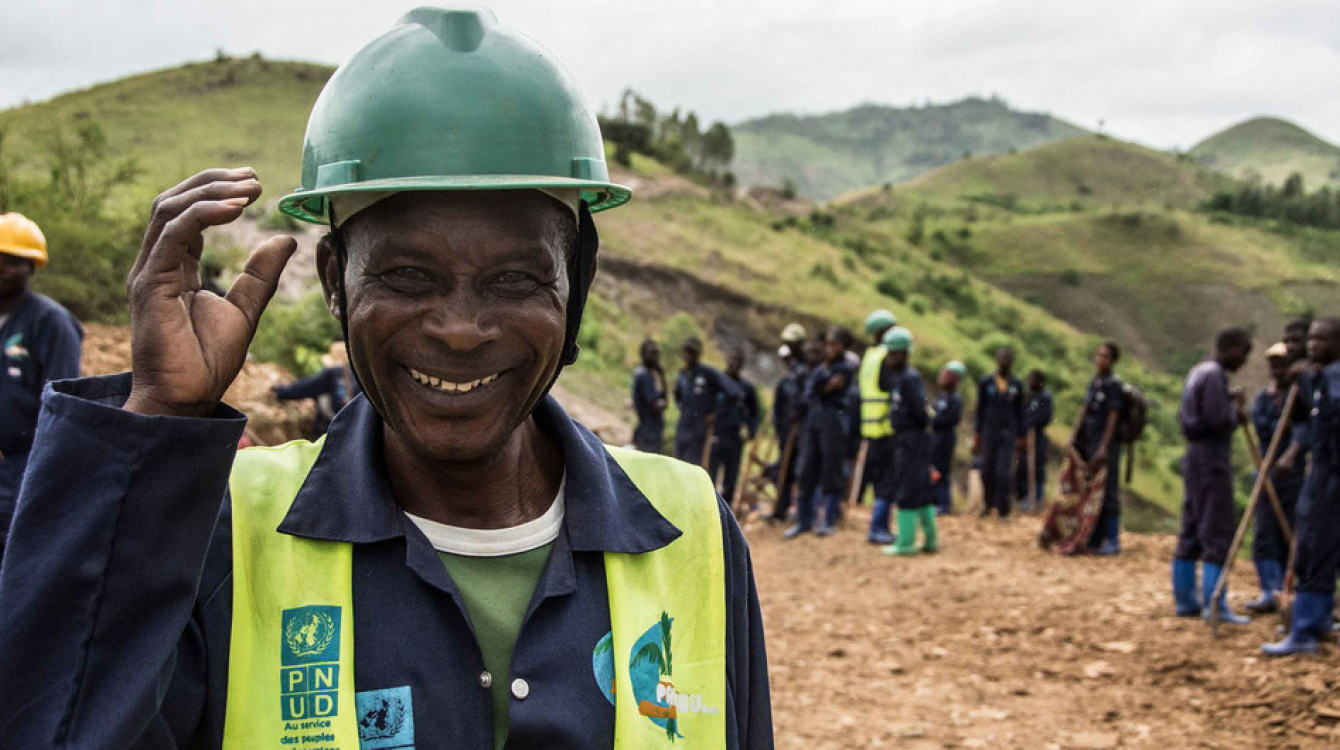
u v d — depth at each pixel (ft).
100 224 53.06
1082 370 301.63
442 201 3.88
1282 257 479.41
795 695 20.22
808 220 361.51
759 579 30.94
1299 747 16.30
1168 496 192.24
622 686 4.28
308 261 70.23
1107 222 512.22
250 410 37.47
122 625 3.60
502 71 3.95
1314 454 20.27
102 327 44.29
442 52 3.95
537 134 3.95
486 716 4.06
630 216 245.65
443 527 4.32
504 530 4.38
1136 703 19.08
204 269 41.01
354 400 4.60
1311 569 20.20
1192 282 430.20
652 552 4.59
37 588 3.49
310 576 4.11
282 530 4.15
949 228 490.90
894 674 21.50
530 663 4.13
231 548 4.09
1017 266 448.24
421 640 4.06
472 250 3.91
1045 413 47.70
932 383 228.43
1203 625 23.41
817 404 37.93
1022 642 23.38
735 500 43.27
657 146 353.10
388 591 4.13
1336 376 19.76
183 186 3.84
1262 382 375.66
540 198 4.01
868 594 28.58
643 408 42.22
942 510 47.34
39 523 3.57
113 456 3.58
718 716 4.55
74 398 3.61
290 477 4.37
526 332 4.04
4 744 3.44
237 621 3.99
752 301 208.95
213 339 3.81
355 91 3.94
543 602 4.22
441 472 4.30
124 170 59.72
